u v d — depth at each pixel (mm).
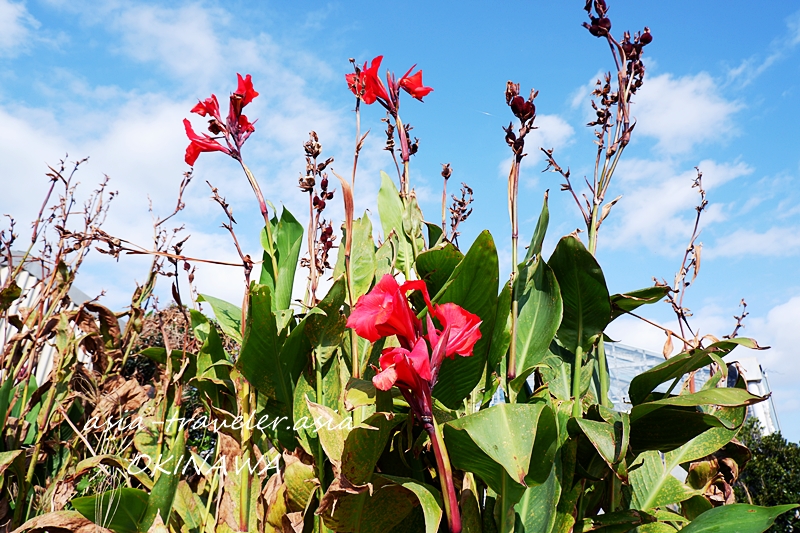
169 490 798
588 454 748
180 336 1210
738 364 888
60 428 1085
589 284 786
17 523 946
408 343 652
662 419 701
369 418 643
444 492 619
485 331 775
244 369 793
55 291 1183
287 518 729
